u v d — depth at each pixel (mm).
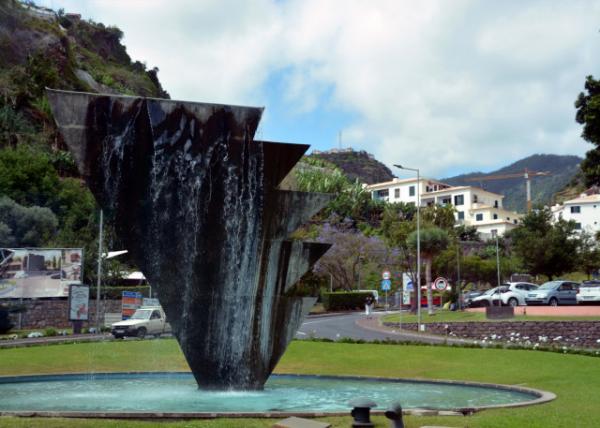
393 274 67438
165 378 19016
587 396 14117
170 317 14438
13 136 68500
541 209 67312
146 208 14383
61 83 86312
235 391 14672
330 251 66250
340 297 61438
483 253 85188
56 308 41906
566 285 43219
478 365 21750
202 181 14609
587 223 97125
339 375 19484
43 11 106750
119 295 52188
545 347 27125
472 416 10953
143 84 125312
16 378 18125
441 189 124438
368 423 9828
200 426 9562
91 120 14125
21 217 51906
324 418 10508
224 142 14711
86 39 129000
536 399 13398
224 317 14641
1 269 41031
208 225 14617
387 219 77938
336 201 94500
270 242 14883
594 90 32281
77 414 10547
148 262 14375
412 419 10516
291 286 14977
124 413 10516
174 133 14531
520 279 71125
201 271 14578
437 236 46750
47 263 42219
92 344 28594
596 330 32000
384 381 18547
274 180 14914
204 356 14578
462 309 49250
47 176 60969
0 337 33844
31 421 9781
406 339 33688
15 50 84500
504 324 34312
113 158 14242
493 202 122875
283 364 22469
